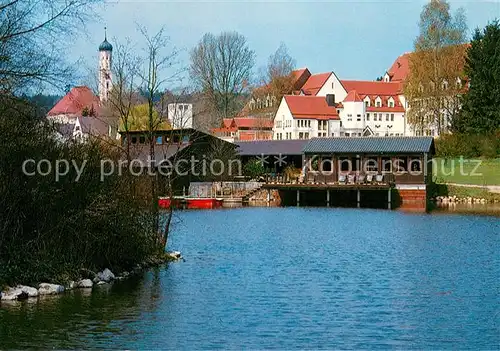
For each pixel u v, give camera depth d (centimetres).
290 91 15138
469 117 9550
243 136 12788
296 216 6044
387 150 7650
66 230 2473
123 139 4400
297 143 9100
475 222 5372
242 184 8188
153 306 2227
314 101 13638
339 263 3178
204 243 3975
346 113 13938
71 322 2006
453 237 4306
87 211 2473
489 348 1817
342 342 1862
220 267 3027
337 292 2491
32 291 2286
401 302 2330
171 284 2595
